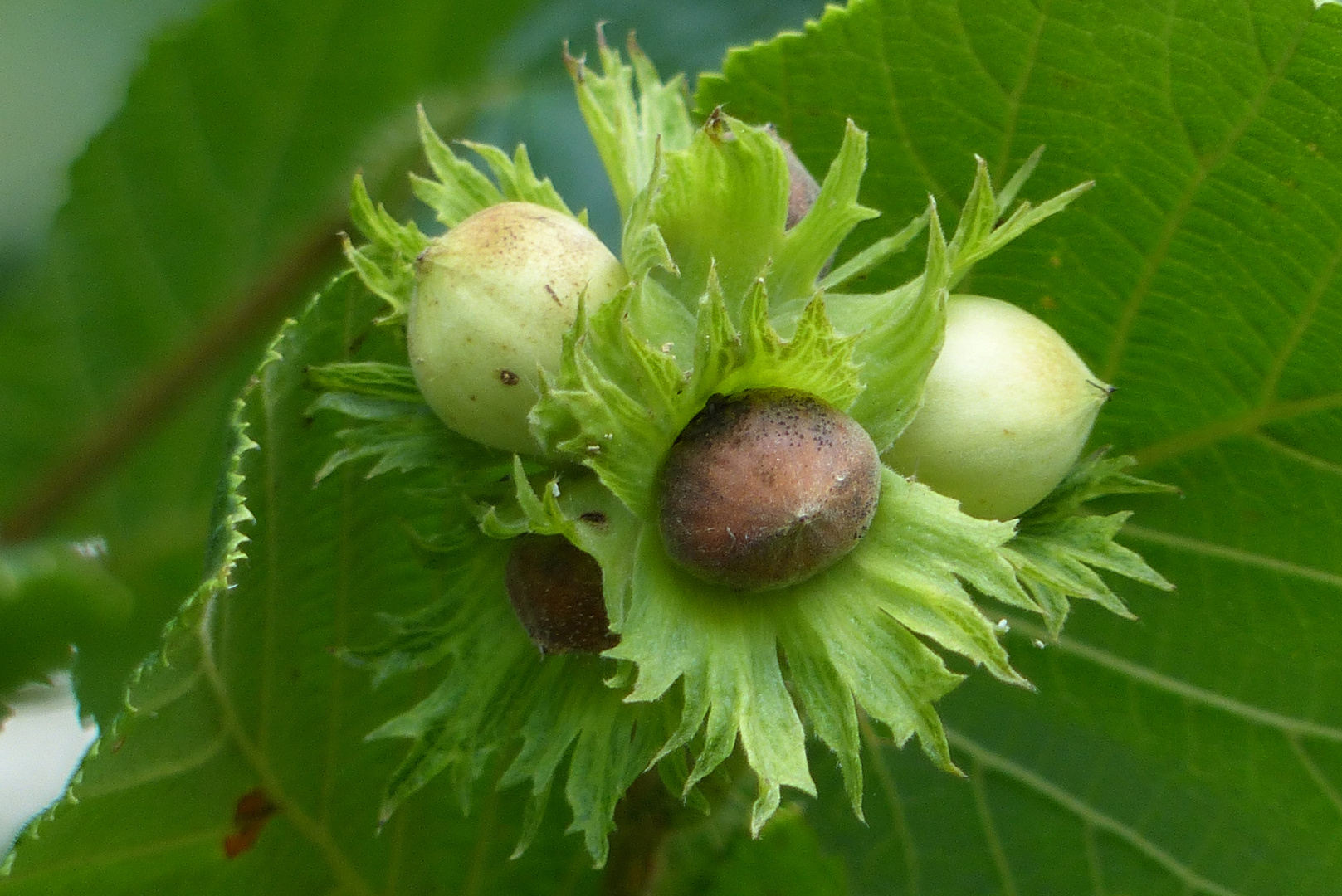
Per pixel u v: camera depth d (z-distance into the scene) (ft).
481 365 1.23
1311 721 1.38
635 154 1.29
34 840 1.24
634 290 1.23
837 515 1.22
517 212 1.24
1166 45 1.29
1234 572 1.37
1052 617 1.25
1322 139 1.29
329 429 1.29
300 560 1.31
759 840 1.39
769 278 1.26
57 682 1.38
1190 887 1.40
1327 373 1.33
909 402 1.24
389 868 1.36
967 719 1.41
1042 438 1.25
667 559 1.24
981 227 1.24
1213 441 1.35
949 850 1.42
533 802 1.24
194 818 1.30
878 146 1.34
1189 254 1.32
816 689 1.23
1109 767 1.41
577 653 1.25
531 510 1.21
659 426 1.23
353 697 1.33
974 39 1.31
